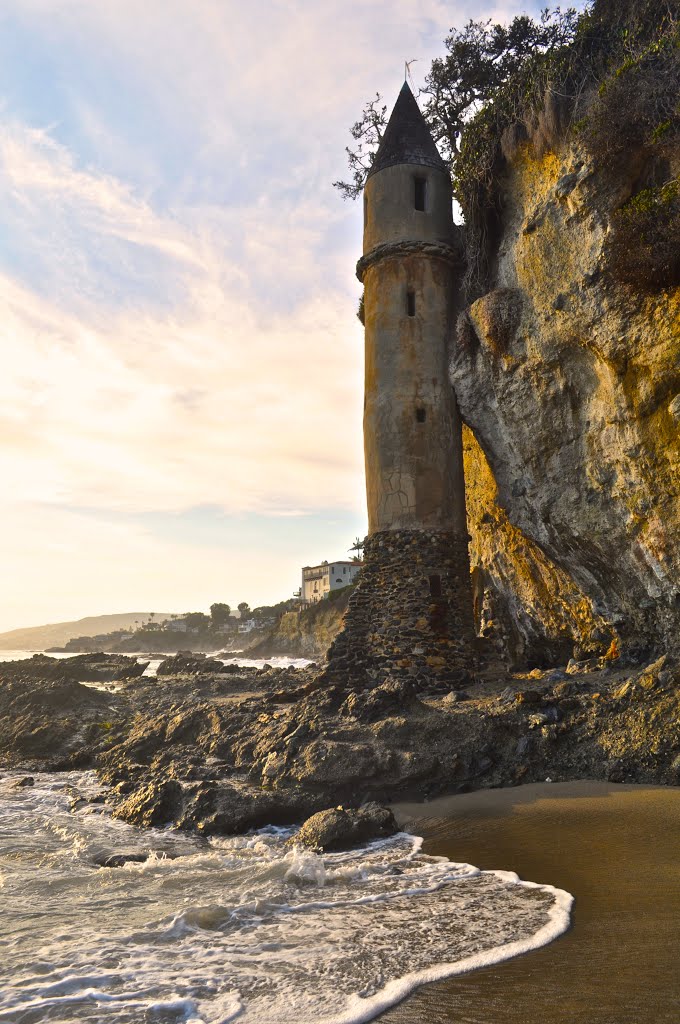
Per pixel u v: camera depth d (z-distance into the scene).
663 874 6.93
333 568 95.62
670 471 12.88
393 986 4.95
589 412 14.92
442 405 18.62
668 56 12.96
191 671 39.25
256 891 7.21
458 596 17.56
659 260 12.13
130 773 13.48
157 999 4.90
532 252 15.73
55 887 7.59
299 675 25.02
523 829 8.91
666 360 12.55
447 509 18.11
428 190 19.77
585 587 16.39
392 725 11.73
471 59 21.73
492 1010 4.53
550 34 21.03
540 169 15.87
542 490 16.41
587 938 5.57
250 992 4.97
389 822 9.52
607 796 9.71
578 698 11.96
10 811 11.50
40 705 20.14
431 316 19.00
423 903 6.68
